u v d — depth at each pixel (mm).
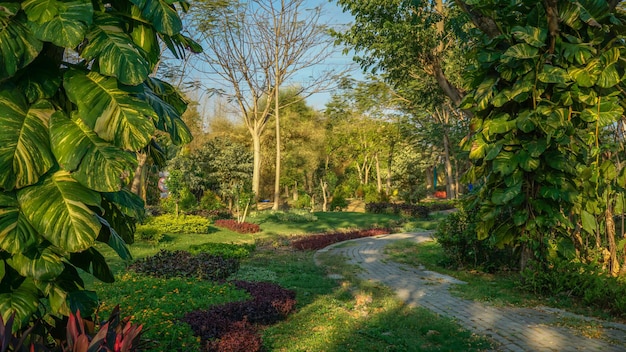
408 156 46250
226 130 42906
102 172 3084
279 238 20344
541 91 8375
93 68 3393
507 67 8555
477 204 10867
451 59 18297
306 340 6152
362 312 7609
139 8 3586
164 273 9492
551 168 8727
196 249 12680
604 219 9039
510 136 8734
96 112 3146
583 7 7695
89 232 3012
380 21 15031
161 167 4355
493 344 5992
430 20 13852
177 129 3773
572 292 8188
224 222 23094
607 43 8156
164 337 5223
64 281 3449
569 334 6254
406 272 11445
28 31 3133
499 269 10938
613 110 8188
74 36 3051
